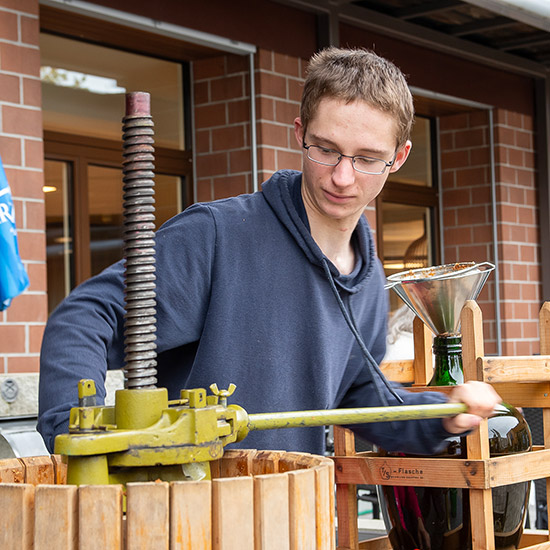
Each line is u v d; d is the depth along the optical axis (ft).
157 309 4.83
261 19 16.88
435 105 21.61
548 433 5.46
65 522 2.85
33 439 7.98
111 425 3.14
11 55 13.16
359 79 4.65
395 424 4.98
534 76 23.04
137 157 3.33
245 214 5.11
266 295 5.04
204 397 3.26
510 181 22.52
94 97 16.29
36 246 13.24
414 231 22.43
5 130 13.02
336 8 17.74
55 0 14.03
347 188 4.76
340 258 5.36
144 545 2.84
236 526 2.93
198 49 16.65
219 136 17.17
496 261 22.29
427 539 5.07
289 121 17.28
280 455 3.69
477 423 4.25
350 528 5.37
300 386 5.12
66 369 4.17
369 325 5.53
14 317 12.92
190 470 3.21
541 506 10.43
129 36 15.83
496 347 22.30
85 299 4.47
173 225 4.99
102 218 16.43
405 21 19.16
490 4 15.72
